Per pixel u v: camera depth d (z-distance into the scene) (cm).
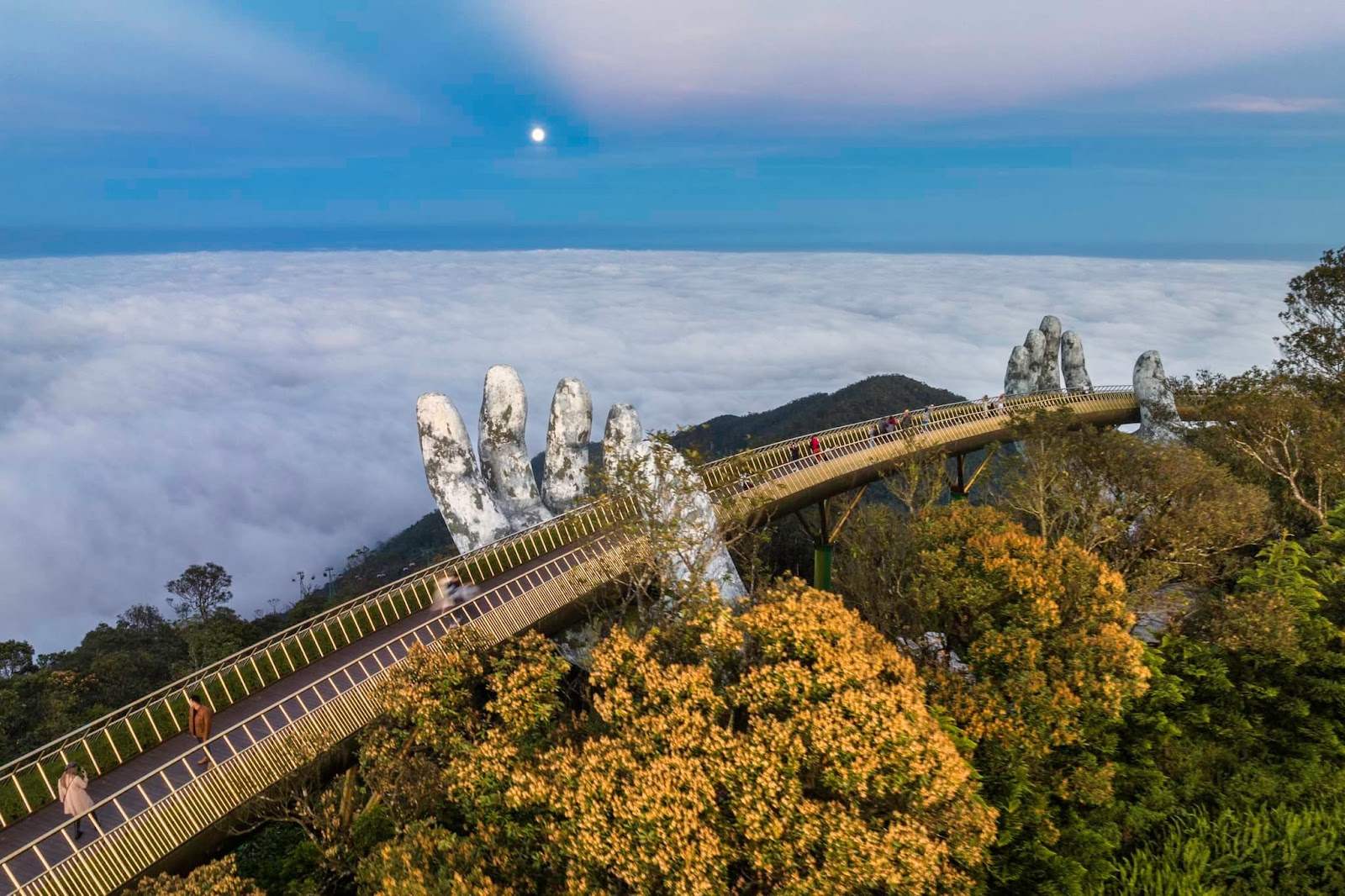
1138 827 2802
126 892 1817
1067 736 2536
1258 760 3134
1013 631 2772
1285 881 2667
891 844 1795
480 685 2472
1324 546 3875
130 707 2417
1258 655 3209
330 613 3116
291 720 2381
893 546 4256
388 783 2178
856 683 2094
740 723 2233
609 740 2028
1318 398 5000
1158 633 3559
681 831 1733
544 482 4638
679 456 3628
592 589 3188
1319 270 5162
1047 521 4212
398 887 1744
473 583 3422
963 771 1978
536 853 1938
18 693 5309
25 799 2105
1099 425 6894
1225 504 3775
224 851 2181
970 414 6025
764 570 4181
